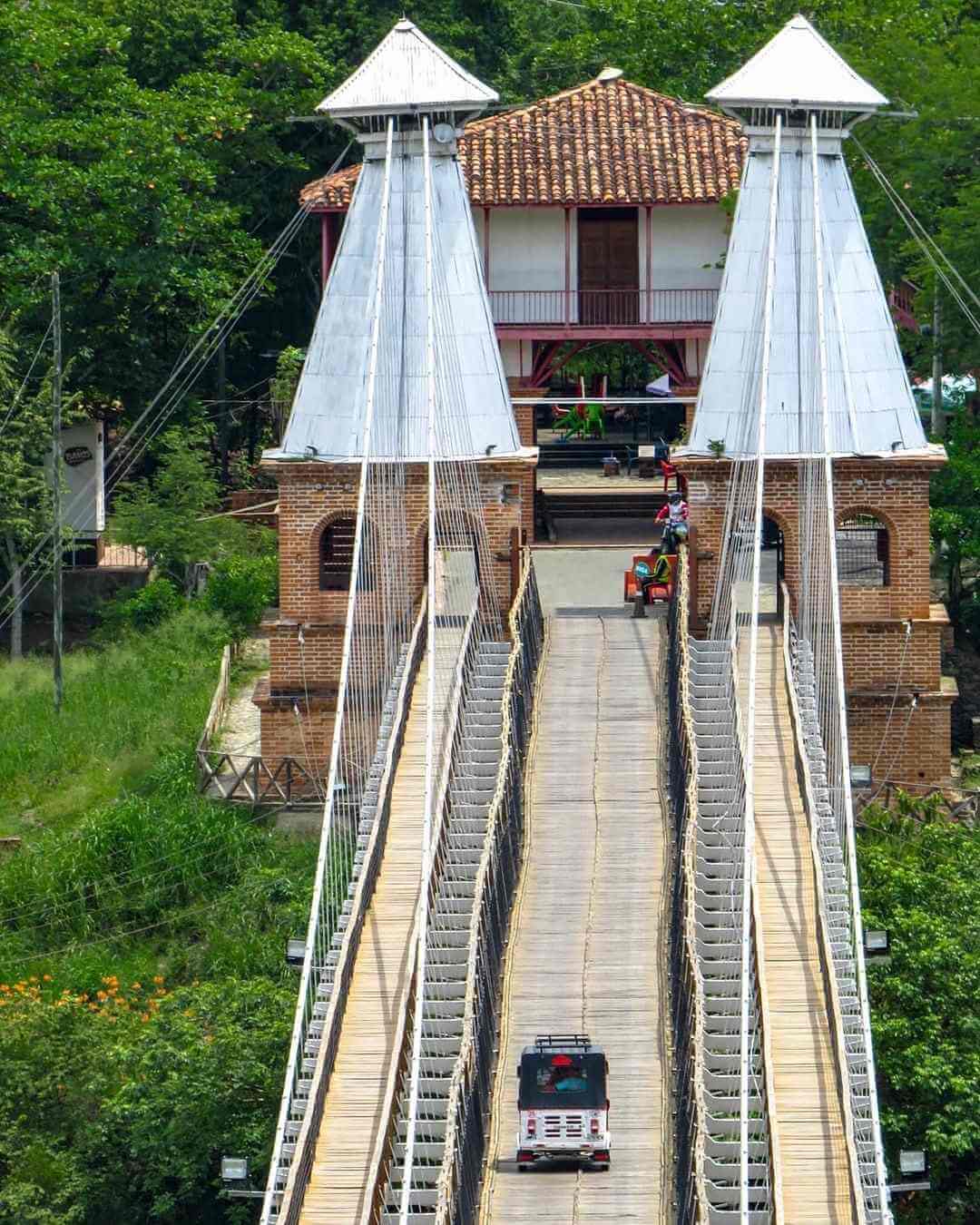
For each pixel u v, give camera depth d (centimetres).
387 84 17300
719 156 19450
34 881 16538
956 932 14338
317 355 17525
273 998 14500
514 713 15338
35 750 18075
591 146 19538
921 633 17150
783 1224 11744
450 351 17412
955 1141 13275
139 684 19088
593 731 16012
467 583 17612
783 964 13675
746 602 17225
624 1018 13450
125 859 16650
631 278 19375
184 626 19900
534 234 19312
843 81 17250
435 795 15075
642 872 14662
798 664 16325
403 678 15812
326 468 17250
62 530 19938
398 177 17525
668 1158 12462
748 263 17400
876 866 14925
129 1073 14288
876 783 16975
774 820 14825
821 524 17012
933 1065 13512
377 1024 13512
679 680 15538
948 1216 13562
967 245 19612
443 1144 12650
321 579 17425
